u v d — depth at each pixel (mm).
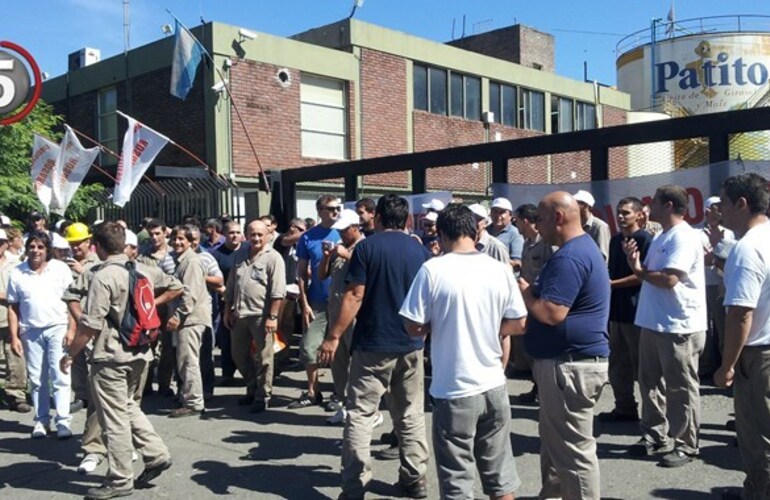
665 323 5375
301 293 7742
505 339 4309
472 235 4109
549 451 4129
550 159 20016
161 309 7836
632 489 5051
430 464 5707
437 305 3922
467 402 3855
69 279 7000
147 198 15188
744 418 4320
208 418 7324
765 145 9258
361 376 4910
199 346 7504
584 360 4004
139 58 18125
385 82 19641
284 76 17438
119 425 5184
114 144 18984
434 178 18375
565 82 25531
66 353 5727
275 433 6754
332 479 5535
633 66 30047
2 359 10070
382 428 6742
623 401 6656
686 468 5422
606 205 8672
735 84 27562
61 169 12094
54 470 5852
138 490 5344
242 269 7664
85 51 20734
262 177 13414
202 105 16656
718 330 7402
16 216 15352
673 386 5418
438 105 21281
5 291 7828
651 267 5387
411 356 4949
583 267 3984
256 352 7676
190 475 5648
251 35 16703
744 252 4105
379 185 17172
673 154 11164
